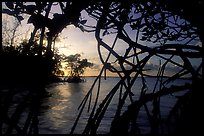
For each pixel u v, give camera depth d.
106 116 21.73
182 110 1.28
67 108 31.81
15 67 1.61
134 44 2.04
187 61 1.67
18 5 2.18
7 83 1.58
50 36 2.01
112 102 31.19
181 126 1.22
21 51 1.70
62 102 38.47
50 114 25.69
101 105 1.86
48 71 1.73
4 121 1.59
